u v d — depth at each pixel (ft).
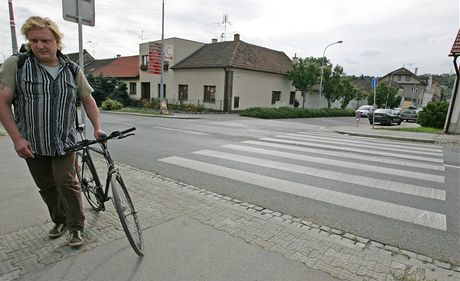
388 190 17.26
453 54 49.11
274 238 10.96
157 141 31.86
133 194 14.88
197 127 48.03
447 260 10.11
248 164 22.24
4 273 8.33
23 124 8.68
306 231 11.75
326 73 115.34
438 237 11.80
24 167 18.35
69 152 9.34
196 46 109.81
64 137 9.07
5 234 10.39
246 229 11.60
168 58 83.10
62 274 8.42
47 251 9.47
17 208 12.46
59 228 10.39
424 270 9.39
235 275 8.66
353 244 10.91
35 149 8.77
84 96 9.90
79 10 17.21
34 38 8.34
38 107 8.52
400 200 15.74
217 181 17.87
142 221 11.91
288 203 14.75
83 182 11.86
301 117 94.68
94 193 11.63
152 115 72.13
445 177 20.62
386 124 78.23
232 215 12.89
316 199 15.44
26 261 8.92
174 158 23.54
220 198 14.98
